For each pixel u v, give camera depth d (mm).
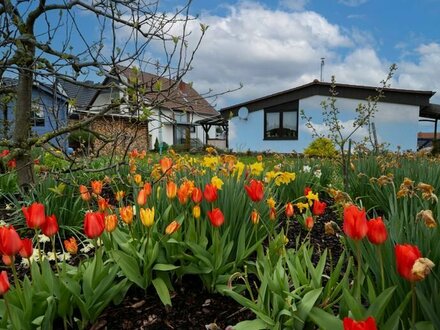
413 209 2432
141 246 2373
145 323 2080
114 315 2141
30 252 1841
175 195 2502
